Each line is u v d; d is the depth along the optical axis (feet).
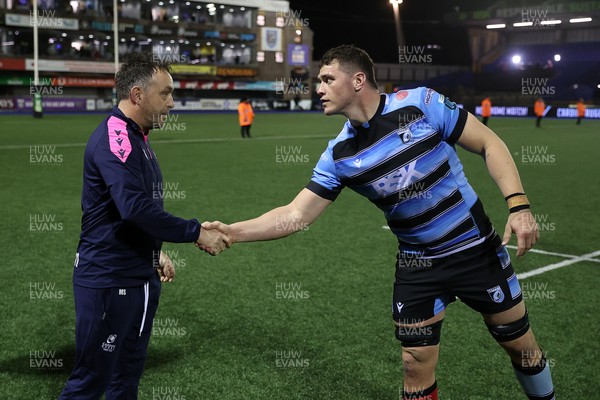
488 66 179.63
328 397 11.53
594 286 18.37
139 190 8.20
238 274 19.19
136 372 9.46
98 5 151.23
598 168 48.16
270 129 88.74
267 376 12.36
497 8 164.45
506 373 12.51
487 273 8.70
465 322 15.21
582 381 12.23
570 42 171.01
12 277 18.60
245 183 38.19
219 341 14.08
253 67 173.47
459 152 61.31
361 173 8.56
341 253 21.76
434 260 8.73
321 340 14.16
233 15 172.65
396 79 179.52
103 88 151.84
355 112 8.32
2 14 135.23
